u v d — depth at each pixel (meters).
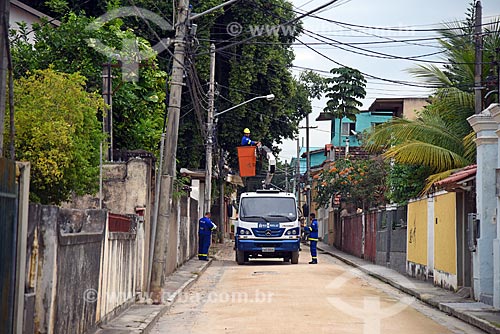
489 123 20.53
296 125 52.47
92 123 16.66
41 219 10.43
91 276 13.86
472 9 32.19
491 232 20.53
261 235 36.38
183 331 15.85
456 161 27.75
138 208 21.80
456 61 29.70
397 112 53.88
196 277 28.05
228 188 65.06
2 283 9.04
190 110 43.53
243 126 47.69
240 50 46.84
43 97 15.48
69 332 12.12
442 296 22.05
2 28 10.41
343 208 52.09
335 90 61.03
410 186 32.69
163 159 20.77
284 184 114.62
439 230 25.16
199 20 43.31
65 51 25.78
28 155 15.05
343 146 67.81
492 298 19.64
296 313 18.19
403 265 31.05
